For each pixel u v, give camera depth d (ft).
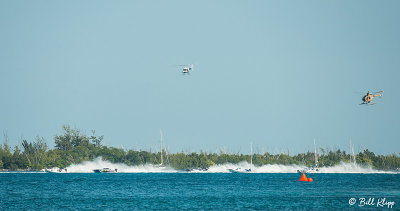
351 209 506.48
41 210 504.02
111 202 569.23
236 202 568.41
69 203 559.38
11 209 510.99
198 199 602.03
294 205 539.29
